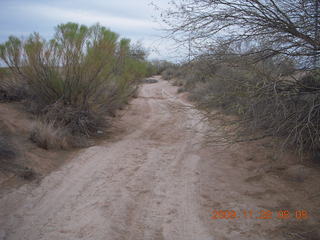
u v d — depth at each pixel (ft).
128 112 43.57
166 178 18.42
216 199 15.60
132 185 17.03
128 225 12.78
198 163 21.48
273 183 17.65
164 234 12.15
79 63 27.35
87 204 14.34
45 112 28.35
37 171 17.57
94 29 28.37
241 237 11.99
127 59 32.76
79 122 27.61
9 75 31.73
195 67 17.98
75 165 19.69
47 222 12.54
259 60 16.08
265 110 15.38
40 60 27.37
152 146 26.00
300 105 15.70
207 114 19.83
